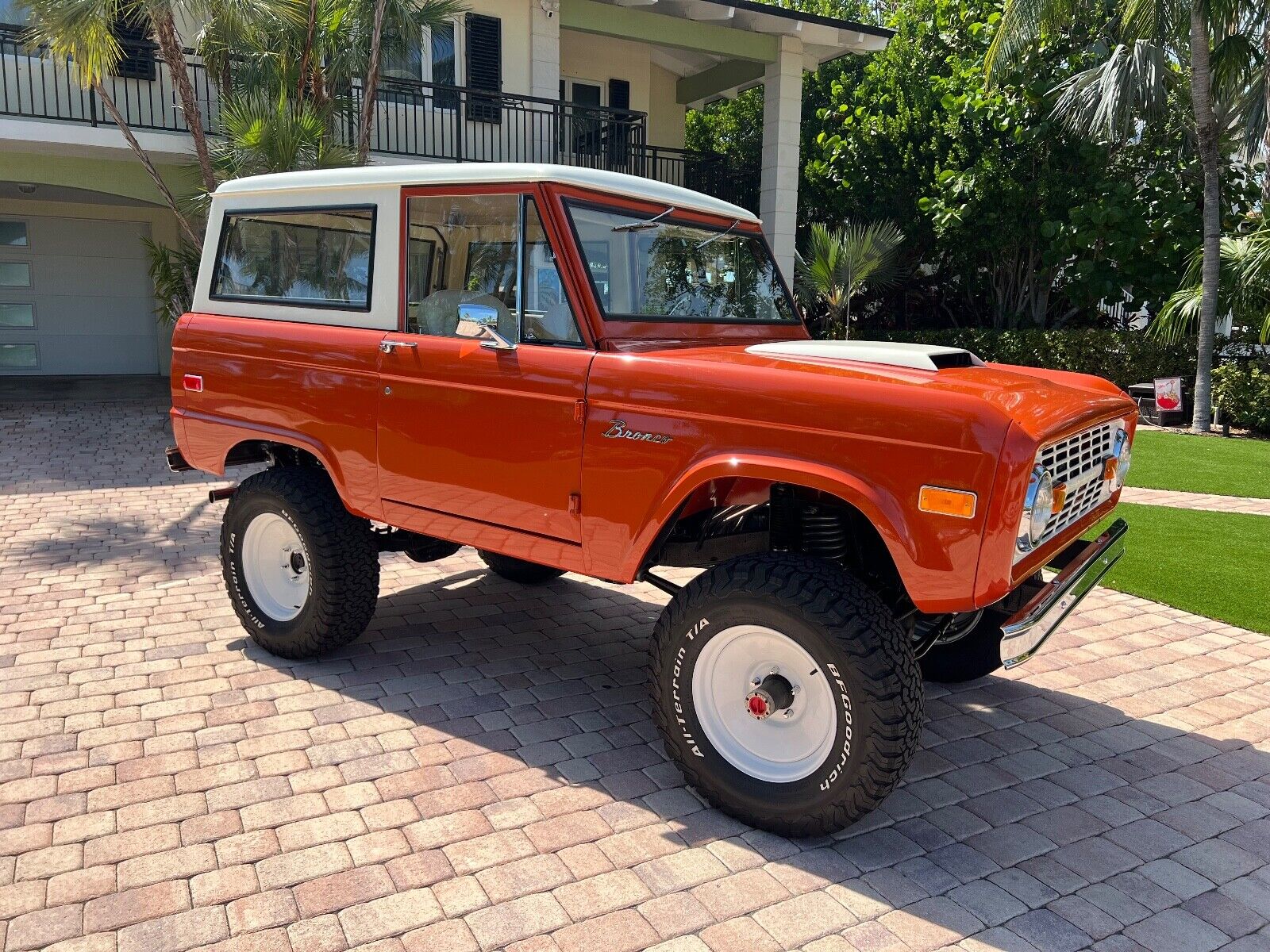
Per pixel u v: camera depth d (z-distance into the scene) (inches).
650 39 570.6
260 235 179.5
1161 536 292.8
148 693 165.6
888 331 811.4
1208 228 527.8
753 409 121.4
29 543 263.1
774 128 601.3
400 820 127.3
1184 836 129.6
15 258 607.8
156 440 430.0
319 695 166.9
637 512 131.5
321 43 417.1
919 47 782.5
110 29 366.6
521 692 170.7
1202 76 512.7
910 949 104.4
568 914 108.6
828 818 121.0
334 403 164.1
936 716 167.3
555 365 137.8
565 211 141.2
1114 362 619.8
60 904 107.9
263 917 106.5
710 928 107.0
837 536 140.0
